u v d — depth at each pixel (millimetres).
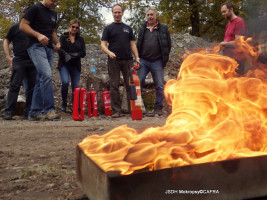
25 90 5516
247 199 1115
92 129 3631
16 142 2762
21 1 14266
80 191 1360
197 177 1047
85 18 16609
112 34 5203
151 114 5605
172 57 9289
